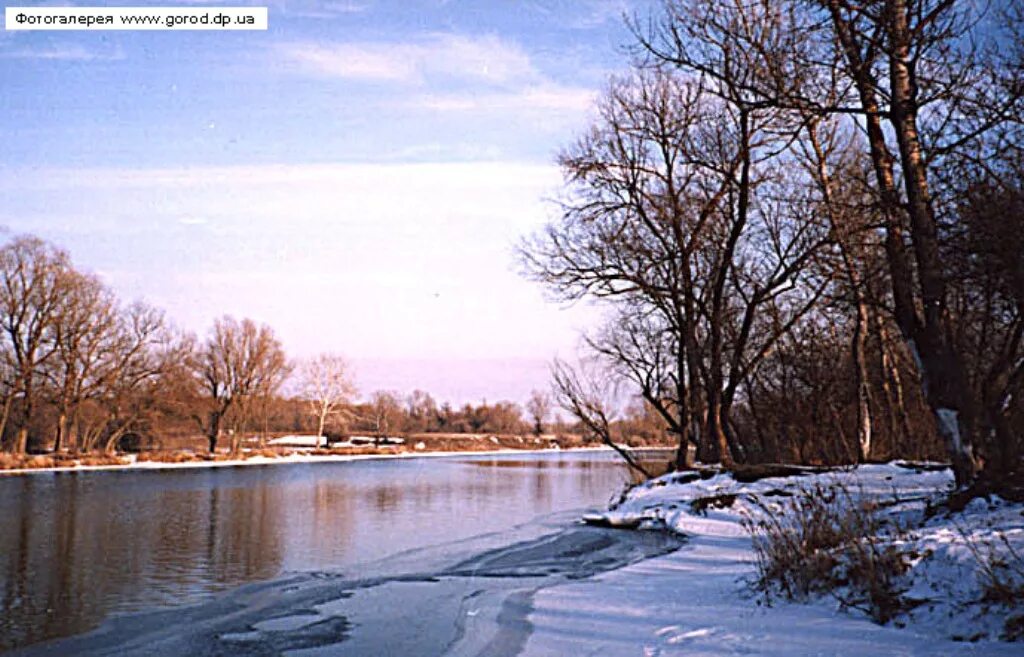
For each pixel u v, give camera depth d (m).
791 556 10.38
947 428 12.50
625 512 21.81
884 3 12.24
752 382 34.25
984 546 8.56
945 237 12.49
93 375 58.75
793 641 7.93
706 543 16.95
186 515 26.98
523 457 86.31
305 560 17.53
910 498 14.79
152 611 12.72
